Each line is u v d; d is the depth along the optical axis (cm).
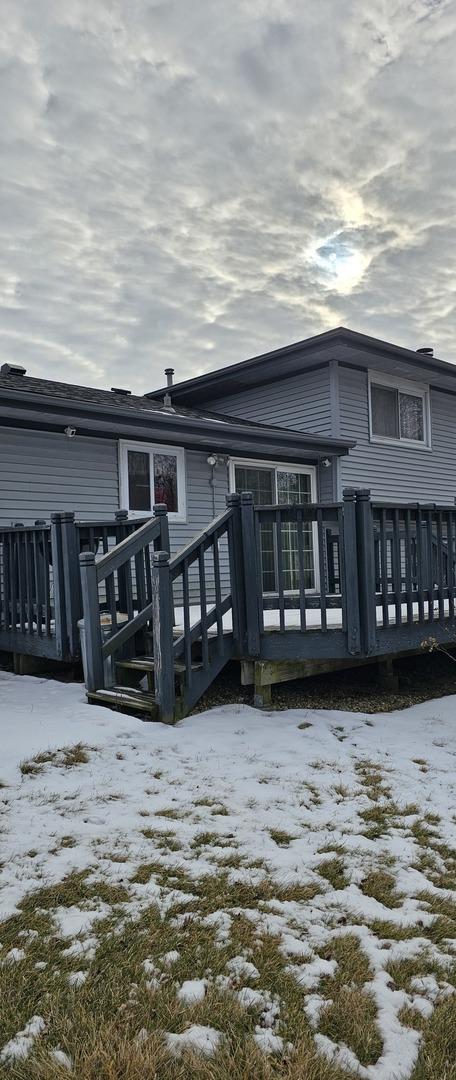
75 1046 164
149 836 287
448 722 510
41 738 404
